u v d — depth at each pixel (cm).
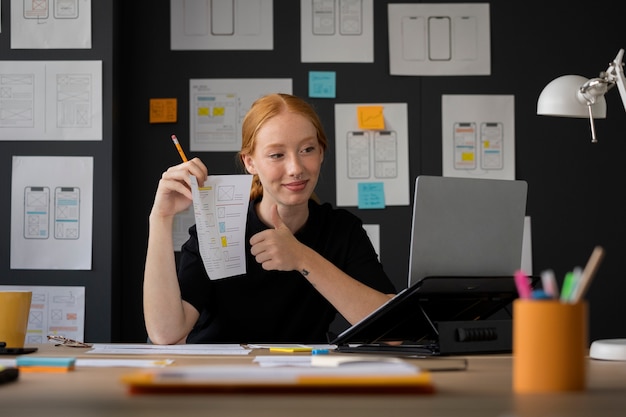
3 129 298
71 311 295
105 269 297
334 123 320
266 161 192
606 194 325
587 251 324
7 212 298
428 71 322
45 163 298
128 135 318
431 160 321
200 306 199
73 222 297
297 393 80
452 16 323
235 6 320
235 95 319
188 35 319
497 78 325
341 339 148
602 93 197
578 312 87
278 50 320
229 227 170
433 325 142
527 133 324
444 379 100
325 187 319
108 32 300
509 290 157
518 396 82
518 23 325
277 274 200
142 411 71
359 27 321
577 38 326
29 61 299
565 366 86
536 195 323
